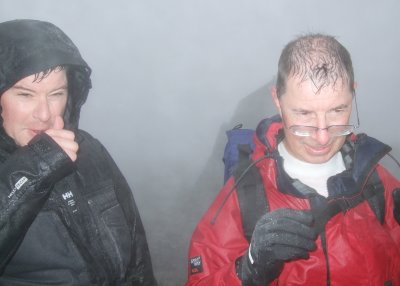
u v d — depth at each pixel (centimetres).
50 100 204
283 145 220
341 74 179
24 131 205
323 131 185
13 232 181
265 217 180
